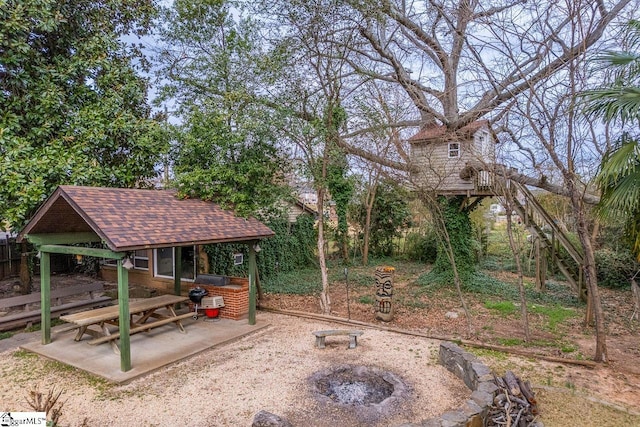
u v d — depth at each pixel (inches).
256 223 355.6
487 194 443.8
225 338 297.4
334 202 683.4
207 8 410.0
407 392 211.2
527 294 452.8
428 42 433.1
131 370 234.4
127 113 391.5
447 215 494.0
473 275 505.4
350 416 186.2
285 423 165.6
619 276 485.7
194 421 181.9
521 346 283.0
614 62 225.9
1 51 327.6
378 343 293.4
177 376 232.7
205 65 412.8
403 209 740.7
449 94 434.3
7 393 209.8
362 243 766.5
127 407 194.9
